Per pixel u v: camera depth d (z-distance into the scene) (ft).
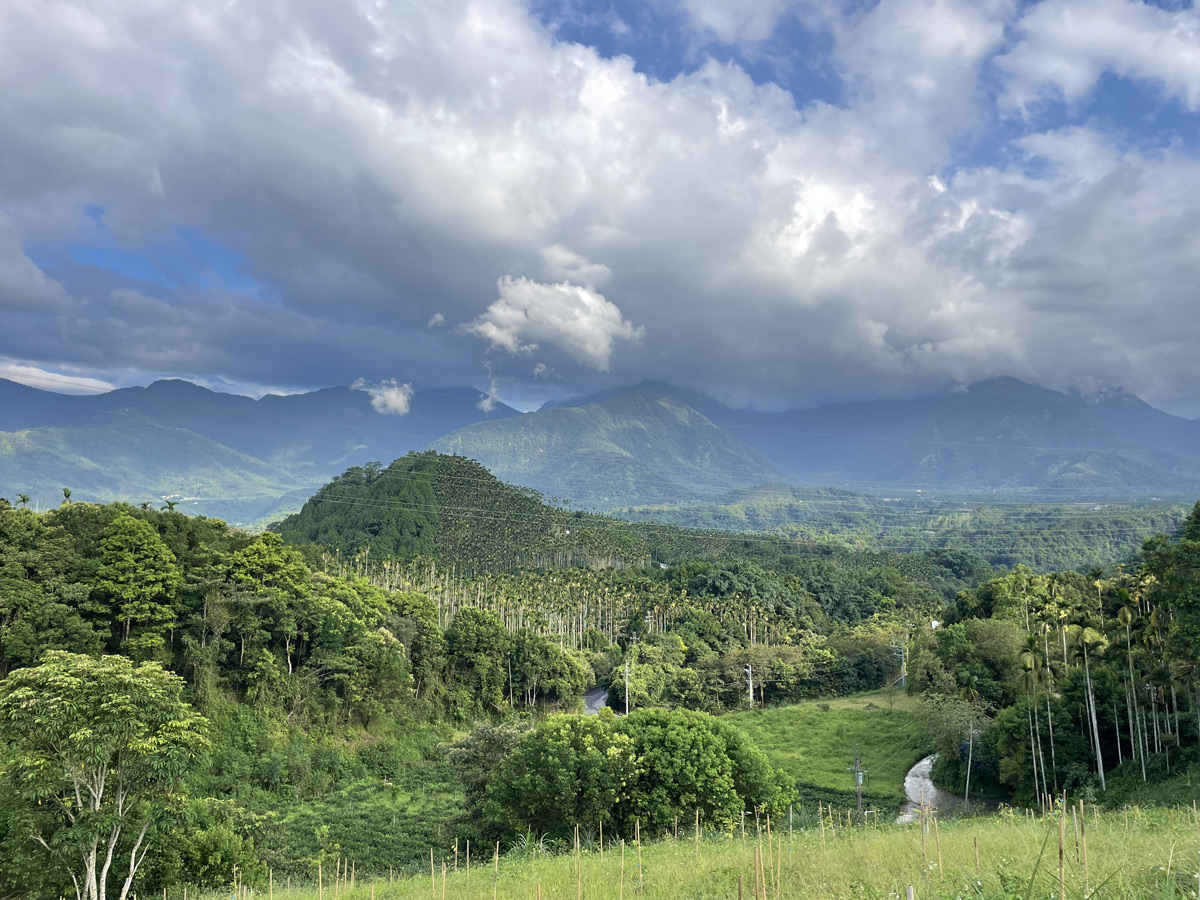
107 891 113.19
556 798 142.00
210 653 257.75
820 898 57.11
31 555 236.84
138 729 107.86
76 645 224.33
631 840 138.41
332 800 252.42
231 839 138.62
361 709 311.88
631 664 410.93
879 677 432.66
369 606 358.43
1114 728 211.82
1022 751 215.10
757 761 157.58
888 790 257.34
